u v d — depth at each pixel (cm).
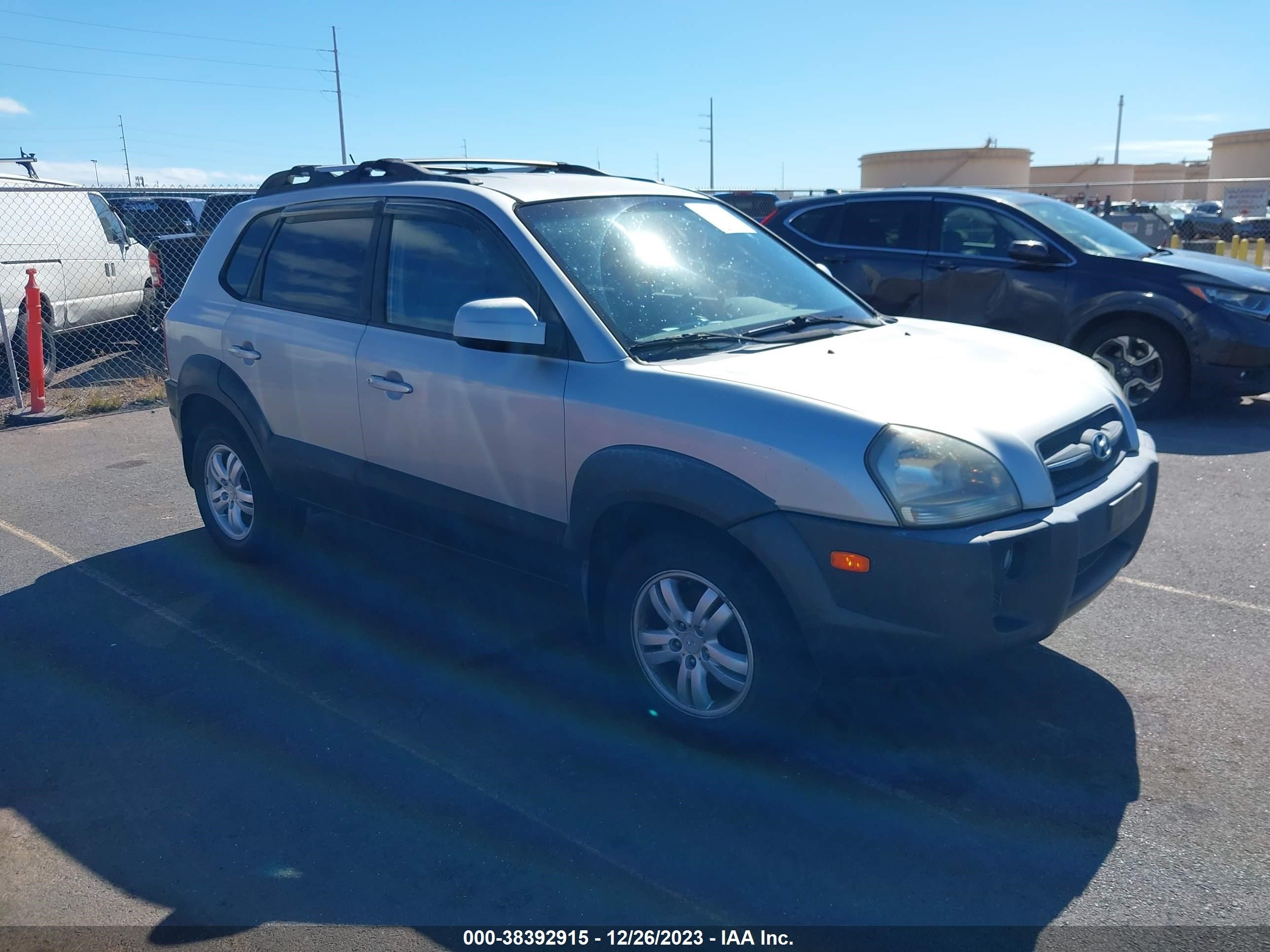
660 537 352
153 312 1283
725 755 358
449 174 448
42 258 1092
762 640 332
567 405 366
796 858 305
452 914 286
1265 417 812
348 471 458
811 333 412
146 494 693
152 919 288
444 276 420
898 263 880
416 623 476
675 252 430
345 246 466
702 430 332
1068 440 349
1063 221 847
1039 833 313
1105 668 414
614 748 367
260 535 528
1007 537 307
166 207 1664
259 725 390
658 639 364
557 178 455
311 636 464
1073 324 812
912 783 340
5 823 335
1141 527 385
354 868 307
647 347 371
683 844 313
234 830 327
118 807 342
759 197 1875
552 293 380
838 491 308
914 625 307
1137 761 349
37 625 483
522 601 498
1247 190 2359
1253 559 522
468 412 398
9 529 623
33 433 895
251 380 497
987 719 378
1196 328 764
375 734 382
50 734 388
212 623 480
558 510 378
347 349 446
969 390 351
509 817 329
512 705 400
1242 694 391
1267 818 316
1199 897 284
